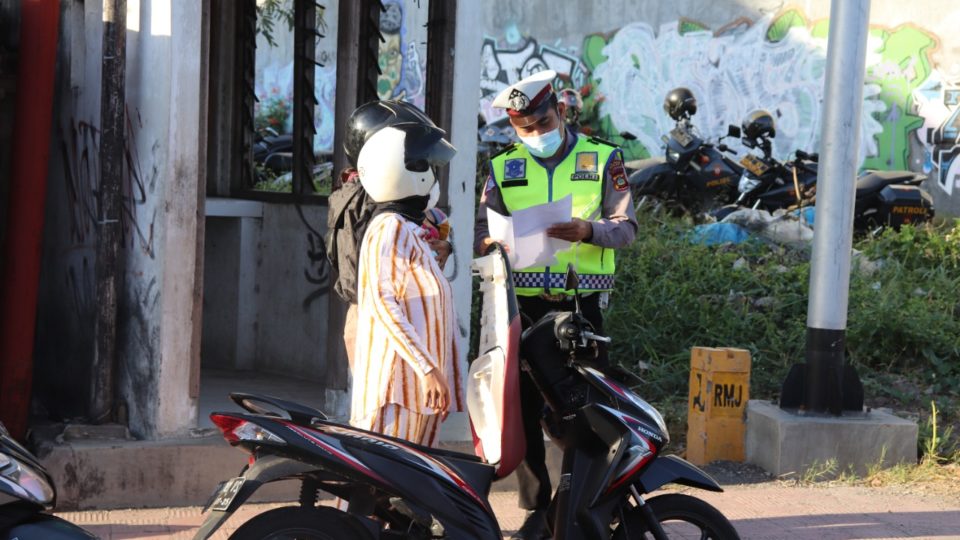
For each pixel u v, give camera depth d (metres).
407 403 4.04
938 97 15.33
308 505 3.82
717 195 13.12
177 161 5.29
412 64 10.93
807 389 6.50
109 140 5.36
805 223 12.20
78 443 5.26
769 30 15.67
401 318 3.95
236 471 5.39
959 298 10.01
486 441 4.18
